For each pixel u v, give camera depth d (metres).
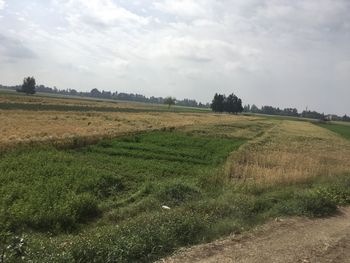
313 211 13.32
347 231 11.30
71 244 8.36
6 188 15.72
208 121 76.69
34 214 13.08
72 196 15.29
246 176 21.91
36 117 53.44
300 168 24.02
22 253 7.82
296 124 104.81
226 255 8.41
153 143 36.19
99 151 29.08
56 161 22.80
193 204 13.50
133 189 19.28
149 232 9.09
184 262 7.86
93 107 101.06
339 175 22.64
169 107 166.38
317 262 8.30
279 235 10.34
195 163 28.25
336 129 108.00
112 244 8.33
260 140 47.56
